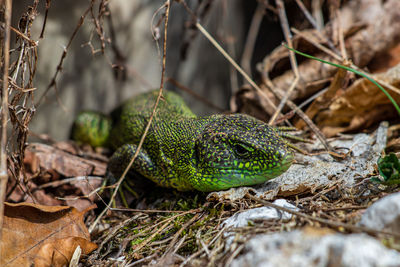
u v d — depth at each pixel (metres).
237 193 2.41
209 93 5.34
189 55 5.00
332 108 3.21
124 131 3.57
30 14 2.26
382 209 1.61
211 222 2.25
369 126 3.19
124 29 4.51
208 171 2.54
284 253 1.48
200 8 4.69
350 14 3.59
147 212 2.72
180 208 2.70
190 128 2.77
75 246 2.19
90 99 4.54
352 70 2.42
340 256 1.37
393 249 1.46
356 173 2.39
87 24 4.19
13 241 2.05
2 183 1.72
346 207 1.95
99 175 3.15
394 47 3.44
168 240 2.24
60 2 3.98
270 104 3.40
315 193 2.32
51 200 2.84
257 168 2.38
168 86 4.99
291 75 3.53
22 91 2.23
